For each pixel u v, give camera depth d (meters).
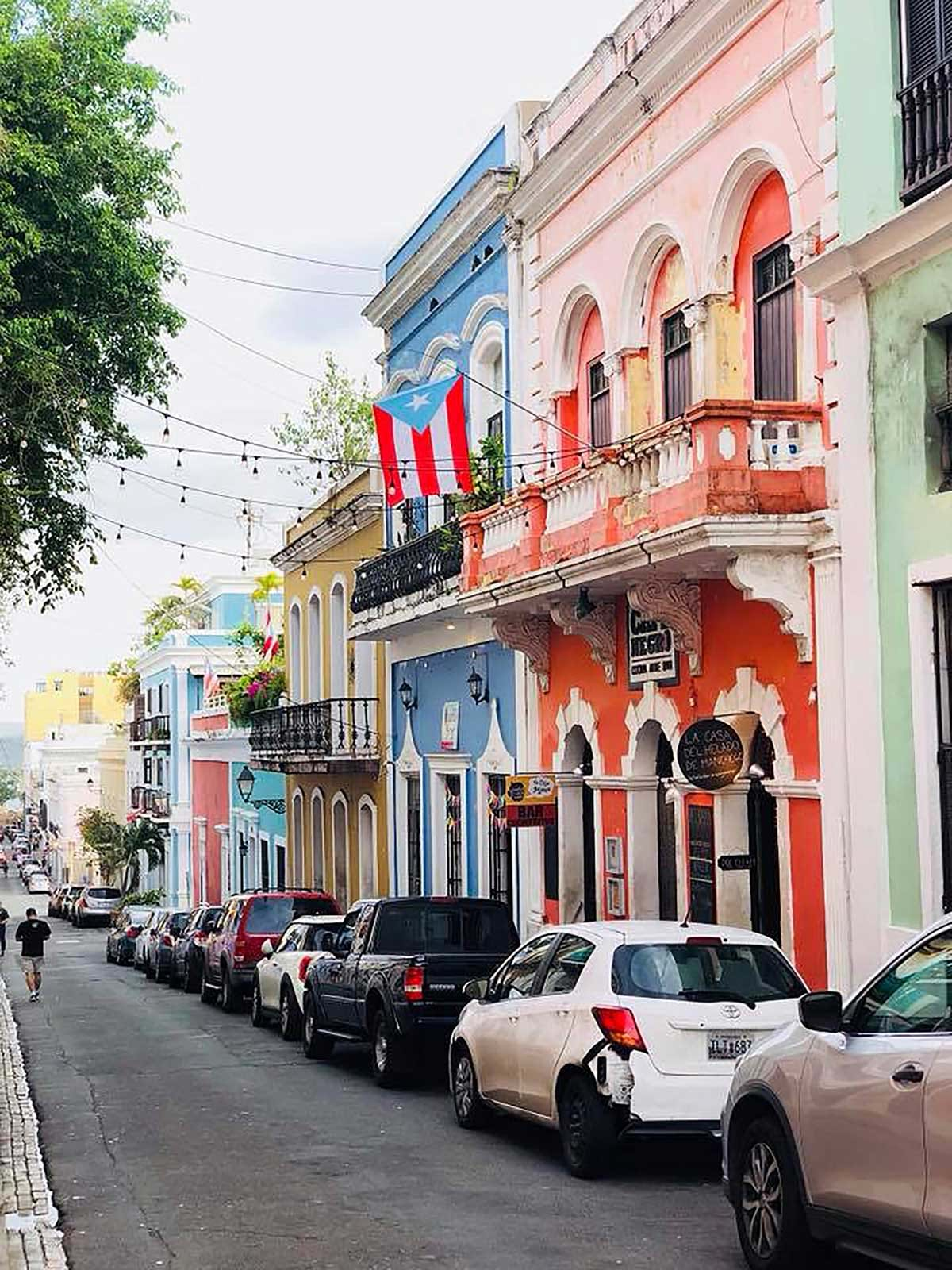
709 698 16.14
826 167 14.08
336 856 33.72
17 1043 21.25
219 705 49.56
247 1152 12.05
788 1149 7.62
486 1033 12.22
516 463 21.88
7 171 19.16
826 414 14.04
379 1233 9.22
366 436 42.09
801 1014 7.33
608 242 19.14
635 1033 10.27
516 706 22.22
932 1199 6.47
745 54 15.71
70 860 95.75
